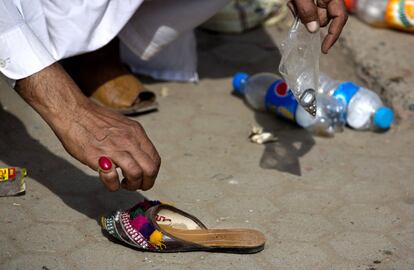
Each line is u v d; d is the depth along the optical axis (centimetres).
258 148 296
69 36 254
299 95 232
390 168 285
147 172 200
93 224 240
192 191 262
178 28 294
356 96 312
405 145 304
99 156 202
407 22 389
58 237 232
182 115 318
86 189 259
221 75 358
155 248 223
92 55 307
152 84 345
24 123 300
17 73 212
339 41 391
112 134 204
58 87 211
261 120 319
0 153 278
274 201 259
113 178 197
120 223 225
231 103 333
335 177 277
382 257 231
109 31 264
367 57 372
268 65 370
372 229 245
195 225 232
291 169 281
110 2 261
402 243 238
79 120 208
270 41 394
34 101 213
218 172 276
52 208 247
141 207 232
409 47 384
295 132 310
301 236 240
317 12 224
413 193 269
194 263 222
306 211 254
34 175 266
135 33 295
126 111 306
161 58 343
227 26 398
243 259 225
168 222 232
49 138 291
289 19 417
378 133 313
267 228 243
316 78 234
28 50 212
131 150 201
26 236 231
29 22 250
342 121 312
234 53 380
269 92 315
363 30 399
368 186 272
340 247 235
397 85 346
